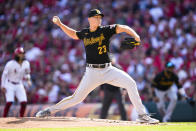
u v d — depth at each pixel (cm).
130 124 2309
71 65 5928
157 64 5388
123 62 5544
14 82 3356
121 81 2306
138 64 5394
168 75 3722
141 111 2330
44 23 7500
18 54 3331
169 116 3841
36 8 7938
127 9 6912
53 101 5209
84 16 7219
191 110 4112
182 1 6644
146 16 6556
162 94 3862
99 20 2283
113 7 7081
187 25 6084
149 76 5097
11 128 2077
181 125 2267
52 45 6794
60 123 2280
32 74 5975
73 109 4272
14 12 8275
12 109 4028
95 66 2289
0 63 6812
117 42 5909
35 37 7150
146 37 6091
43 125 2197
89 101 4906
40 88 5459
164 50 5631
